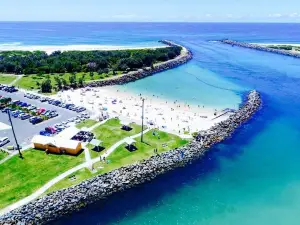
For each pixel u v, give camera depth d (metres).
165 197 61.47
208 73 176.25
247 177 69.25
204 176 69.31
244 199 61.50
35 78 145.75
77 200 57.88
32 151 72.81
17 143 70.38
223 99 125.12
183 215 56.38
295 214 57.22
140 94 129.00
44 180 61.69
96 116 97.69
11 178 61.94
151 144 79.12
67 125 88.69
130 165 68.69
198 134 86.06
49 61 173.12
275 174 70.69
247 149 82.44
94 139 75.25
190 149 78.81
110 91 132.88
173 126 92.31
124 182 64.31
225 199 61.41
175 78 162.38
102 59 172.25
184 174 69.94
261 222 54.94
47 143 72.38
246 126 98.06
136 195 61.66
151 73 170.75
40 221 52.84
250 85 150.00
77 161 69.19
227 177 69.06
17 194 57.22
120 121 93.12
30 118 92.25
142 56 181.75
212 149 82.00
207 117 102.12
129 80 153.12
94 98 120.12
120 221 54.09
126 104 113.56
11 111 99.94
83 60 172.62
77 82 138.62
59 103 109.56
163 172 70.12
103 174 64.62
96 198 59.50
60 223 53.06
